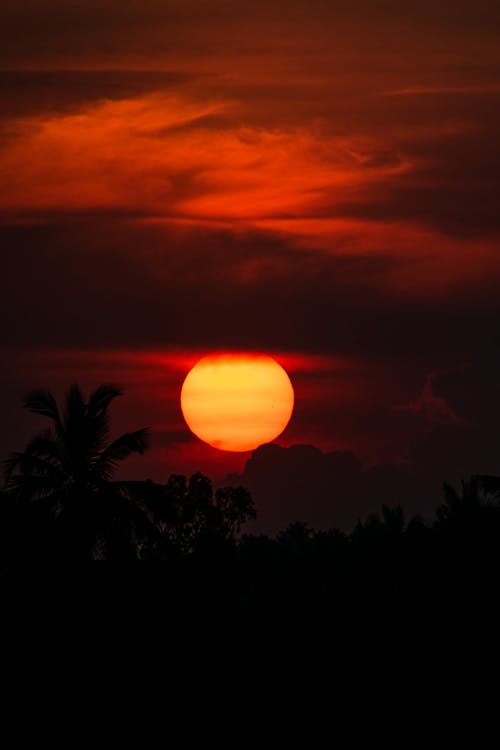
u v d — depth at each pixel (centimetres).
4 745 13712
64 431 16425
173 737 14100
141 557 17688
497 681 16150
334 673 16450
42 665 14862
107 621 15275
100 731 14088
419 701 15762
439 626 17938
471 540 19675
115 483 16438
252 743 14225
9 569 15650
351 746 14700
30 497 16012
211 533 17138
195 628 15250
